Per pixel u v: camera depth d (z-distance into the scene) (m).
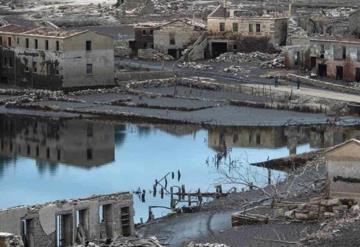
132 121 190.00
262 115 189.12
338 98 196.25
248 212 107.56
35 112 199.25
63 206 98.38
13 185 135.75
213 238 98.44
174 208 119.38
